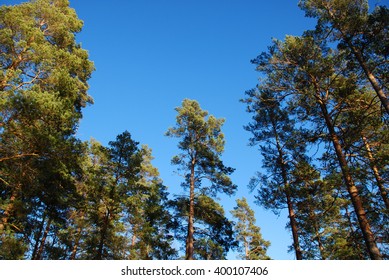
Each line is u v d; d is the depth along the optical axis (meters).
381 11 13.09
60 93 14.41
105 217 18.59
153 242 20.84
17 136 11.08
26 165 11.88
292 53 15.95
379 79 14.19
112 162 19.67
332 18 15.11
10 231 11.52
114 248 20.30
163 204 21.06
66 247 20.88
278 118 20.38
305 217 17.64
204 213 21.08
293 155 18.97
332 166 14.34
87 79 19.17
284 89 16.92
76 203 17.52
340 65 15.54
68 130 13.68
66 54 15.30
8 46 13.78
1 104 10.07
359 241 14.21
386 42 13.39
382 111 13.45
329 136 14.68
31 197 15.07
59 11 17.84
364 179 13.11
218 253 20.27
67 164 13.30
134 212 20.39
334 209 17.69
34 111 10.72
